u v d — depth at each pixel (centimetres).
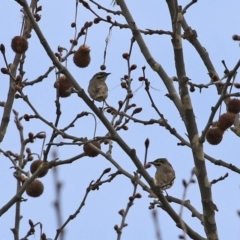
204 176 1214
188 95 1259
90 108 1238
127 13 1366
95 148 1316
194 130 1238
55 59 1235
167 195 1284
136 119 1337
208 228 1198
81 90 1234
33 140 1471
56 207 817
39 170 1289
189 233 1190
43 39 1227
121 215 1469
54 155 1036
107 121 1238
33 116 1314
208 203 1202
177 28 1280
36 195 1354
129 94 1413
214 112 1198
